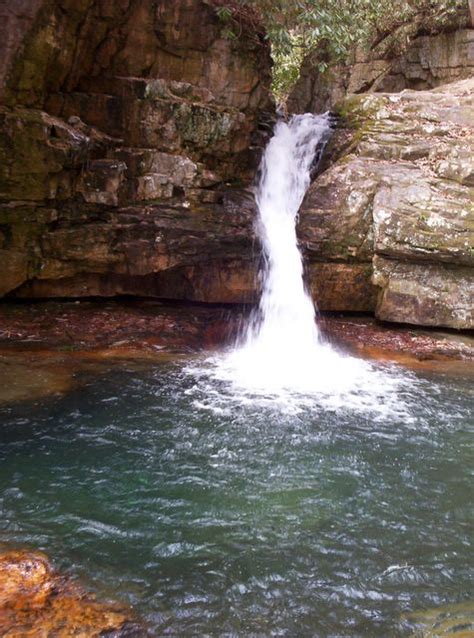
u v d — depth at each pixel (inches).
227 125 332.8
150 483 168.1
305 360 288.2
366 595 126.2
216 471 177.0
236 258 333.1
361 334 323.9
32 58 268.8
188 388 242.7
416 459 190.1
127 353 278.1
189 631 113.9
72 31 280.2
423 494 168.6
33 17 259.9
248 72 344.2
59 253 308.7
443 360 297.0
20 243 299.7
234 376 260.1
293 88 645.3
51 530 143.6
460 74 557.3
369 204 339.0
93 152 301.9
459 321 321.1
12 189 283.4
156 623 115.3
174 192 320.8
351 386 255.1
